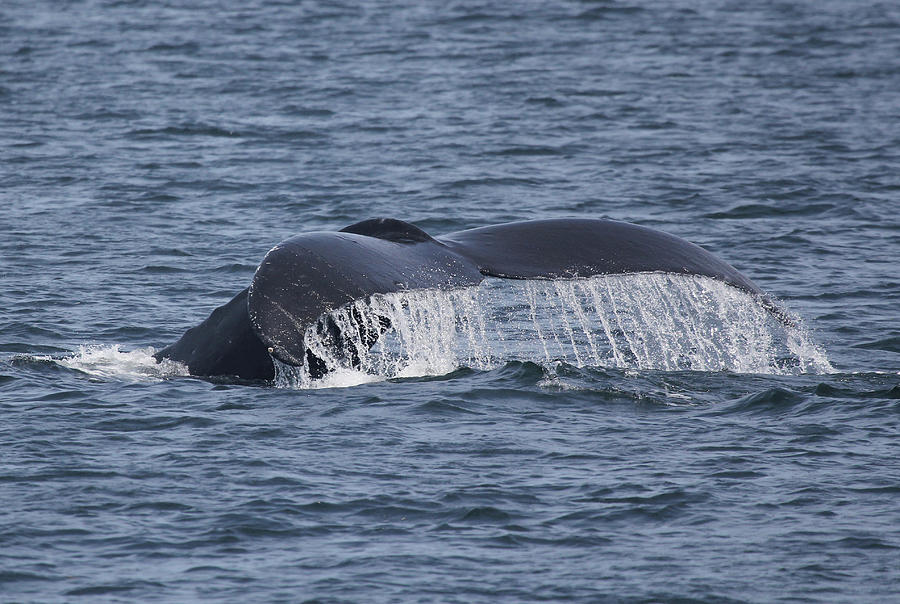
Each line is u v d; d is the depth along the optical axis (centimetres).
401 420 4922
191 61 19012
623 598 3594
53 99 15812
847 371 5934
